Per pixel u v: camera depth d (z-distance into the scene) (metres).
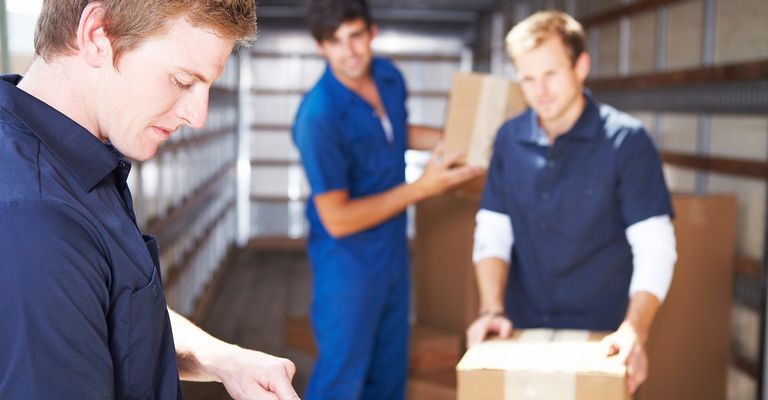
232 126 7.42
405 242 2.77
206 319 5.15
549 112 1.88
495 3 7.47
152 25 0.77
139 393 0.86
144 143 0.83
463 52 8.18
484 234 2.07
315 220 2.72
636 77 4.00
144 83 0.79
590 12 4.89
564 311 2.02
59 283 0.72
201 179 5.20
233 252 7.33
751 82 2.86
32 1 2.06
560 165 1.94
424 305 3.41
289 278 6.55
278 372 1.01
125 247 0.82
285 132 7.93
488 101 2.65
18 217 0.71
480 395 1.47
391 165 2.71
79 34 0.77
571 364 1.48
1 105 0.77
